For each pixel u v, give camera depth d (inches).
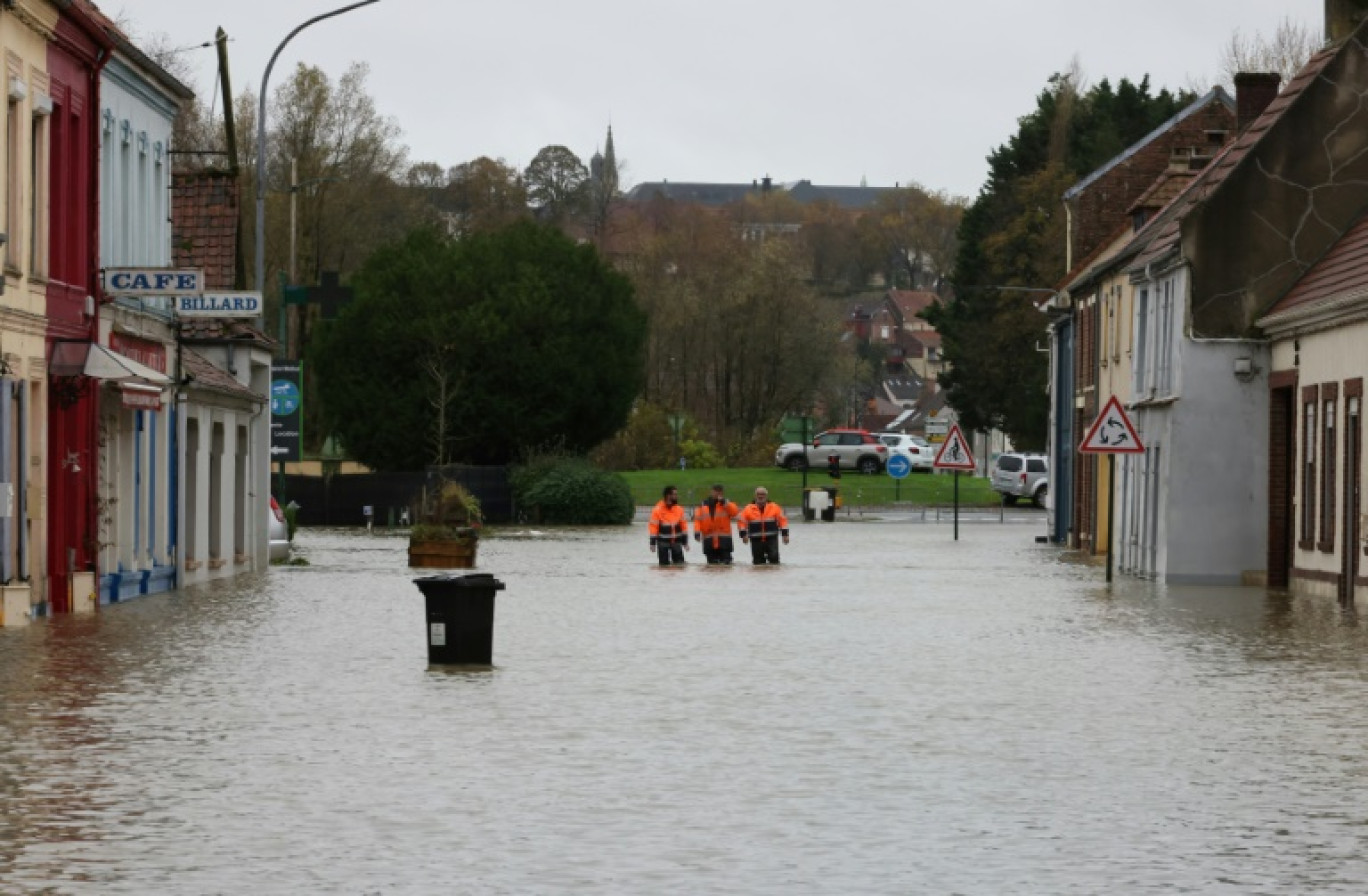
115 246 2018.9
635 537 3656.5
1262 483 2335.1
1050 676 1204.5
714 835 692.7
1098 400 3198.8
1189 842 684.7
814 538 3597.4
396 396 4547.2
